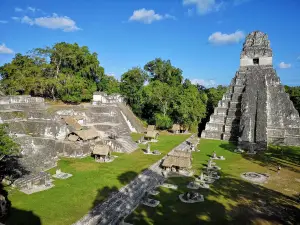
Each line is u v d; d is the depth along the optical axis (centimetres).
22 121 3669
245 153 4309
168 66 8669
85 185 2497
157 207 2198
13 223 1769
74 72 6431
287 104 5284
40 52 5825
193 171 3222
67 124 4062
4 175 2461
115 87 7581
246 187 2734
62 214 1919
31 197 2183
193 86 8244
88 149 3688
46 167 2931
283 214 2139
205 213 2116
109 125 4606
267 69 5756
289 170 3372
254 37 6041
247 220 2022
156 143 4797
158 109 6794
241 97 5656
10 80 5409
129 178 2745
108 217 1958
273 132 5153
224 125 5588
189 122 6147
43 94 5978
